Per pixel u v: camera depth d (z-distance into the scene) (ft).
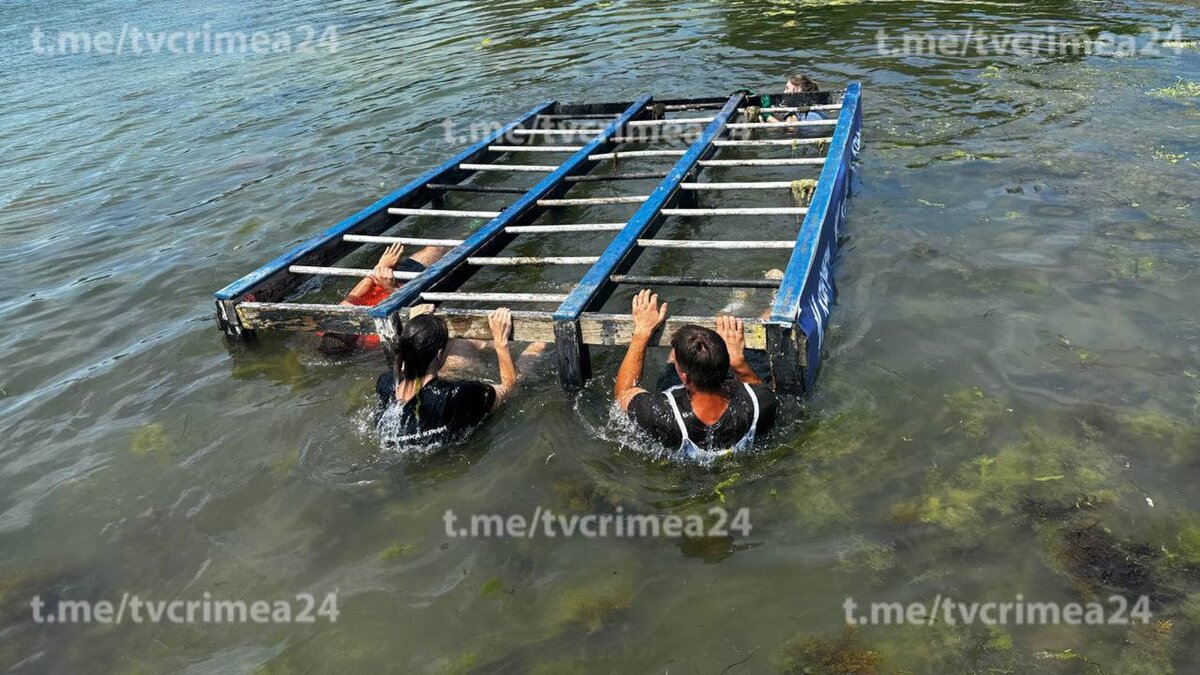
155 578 12.68
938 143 27.48
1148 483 12.66
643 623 11.22
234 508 14.02
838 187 21.94
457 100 37.32
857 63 37.19
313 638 11.43
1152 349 15.80
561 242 23.90
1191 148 24.97
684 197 24.06
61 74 48.85
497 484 14.25
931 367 15.97
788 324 14.90
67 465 15.35
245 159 32.01
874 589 11.37
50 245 25.70
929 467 13.47
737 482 13.71
